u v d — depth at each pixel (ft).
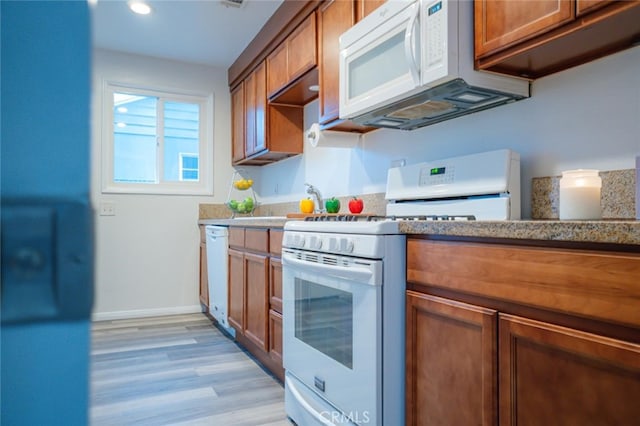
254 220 8.25
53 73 0.93
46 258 0.89
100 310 11.91
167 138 13.03
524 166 5.25
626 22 3.65
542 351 3.03
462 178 5.59
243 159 12.39
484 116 5.84
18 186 0.89
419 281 4.15
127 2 9.32
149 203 12.53
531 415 3.10
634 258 2.49
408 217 5.78
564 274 2.86
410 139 7.21
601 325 2.69
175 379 7.54
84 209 0.93
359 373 4.45
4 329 0.86
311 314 5.48
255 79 11.32
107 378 7.58
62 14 0.95
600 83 4.47
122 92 12.31
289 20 8.90
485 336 3.43
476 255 3.52
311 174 10.61
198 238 13.08
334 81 7.37
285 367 6.18
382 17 5.64
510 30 4.33
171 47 11.82
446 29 4.65
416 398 4.15
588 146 4.57
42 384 0.89
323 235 5.12
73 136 0.93
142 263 12.43
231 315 9.78
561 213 4.21
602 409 2.66
